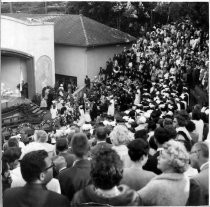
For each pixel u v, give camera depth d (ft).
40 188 12.96
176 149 13.96
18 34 101.60
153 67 90.79
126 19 118.73
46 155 13.38
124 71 98.37
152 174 15.51
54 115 85.25
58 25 111.55
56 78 112.47
